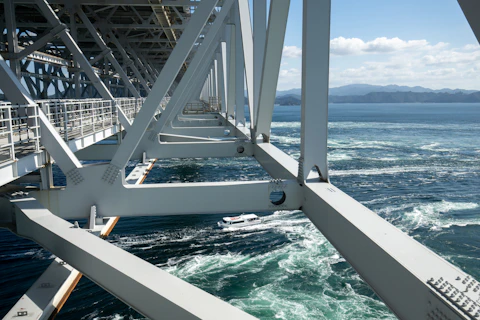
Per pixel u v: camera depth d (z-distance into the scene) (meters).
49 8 11.87
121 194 5.99
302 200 5.59
